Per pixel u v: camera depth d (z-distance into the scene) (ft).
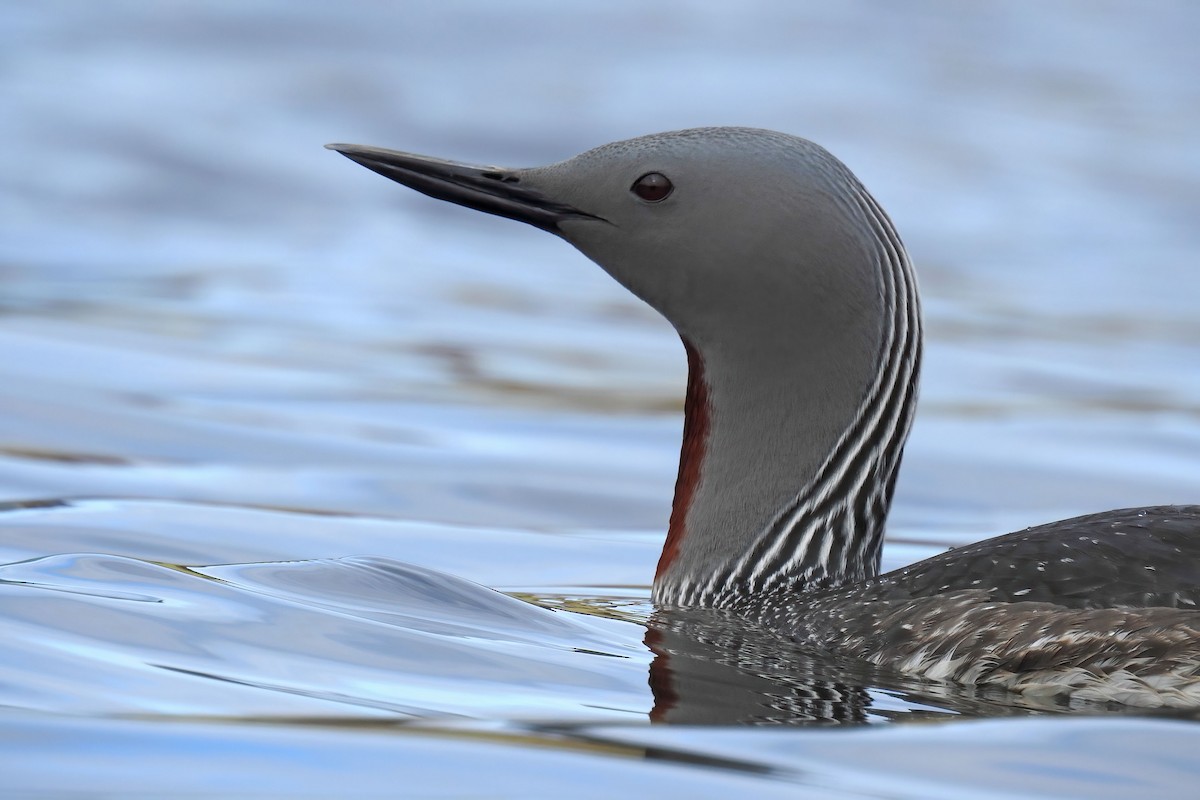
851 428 27.07
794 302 27.02
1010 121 124.47
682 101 121.60
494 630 24.31
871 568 27.48
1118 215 102.32
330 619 23.56
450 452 42.96
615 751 18.35
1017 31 152.76
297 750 17.62
